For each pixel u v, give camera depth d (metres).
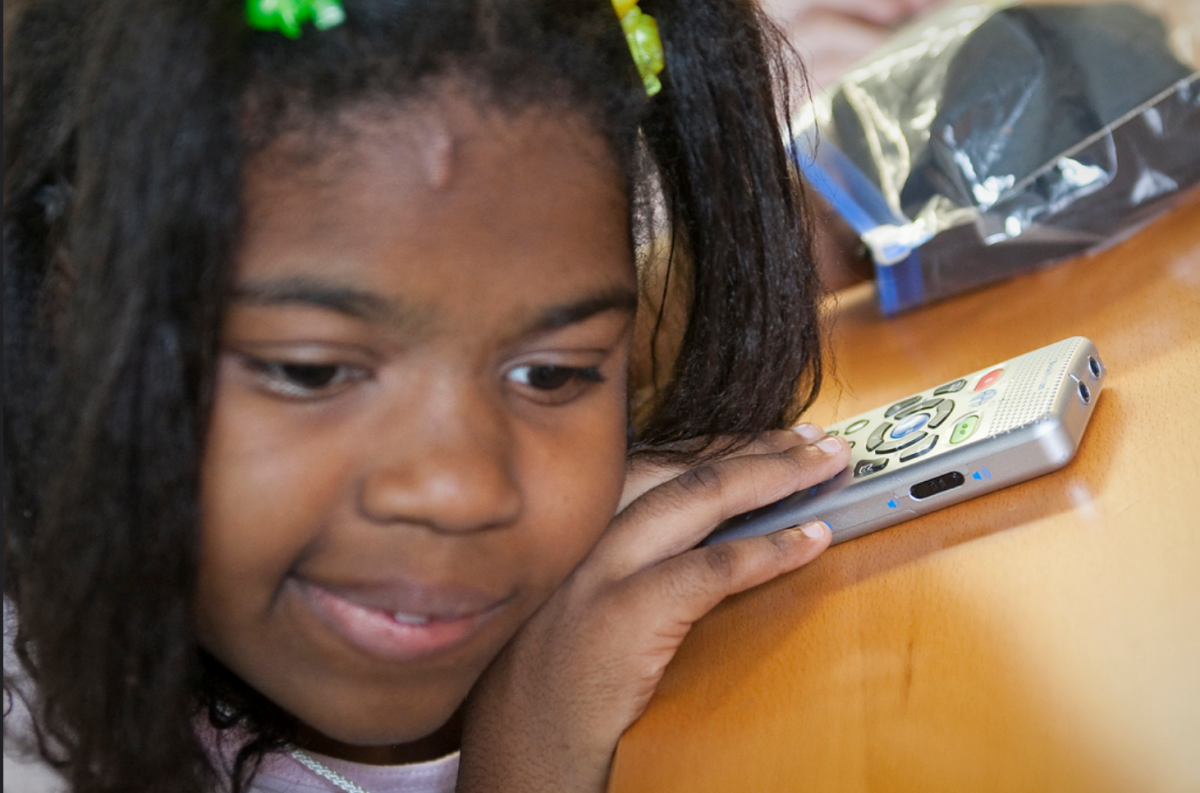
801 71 0.79
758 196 0.64
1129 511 0.49
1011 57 0.81
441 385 0.47
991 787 0.39
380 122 0.46
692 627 0.57
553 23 0.51
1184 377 0.57
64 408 0.49
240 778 0.65
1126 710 0.39
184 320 0.46
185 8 0.46
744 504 0.60
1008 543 0.50
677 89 0.61
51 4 0.52
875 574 0.54
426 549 0.49
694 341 0.66
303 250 0.45
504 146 0.47
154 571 0.49
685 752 0.49
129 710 0.51
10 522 0.54
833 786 0.43
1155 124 0.75
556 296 0.48
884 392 0.72
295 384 0.48
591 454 0.54
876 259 0.84
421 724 0.56
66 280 0.50
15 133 0.51
